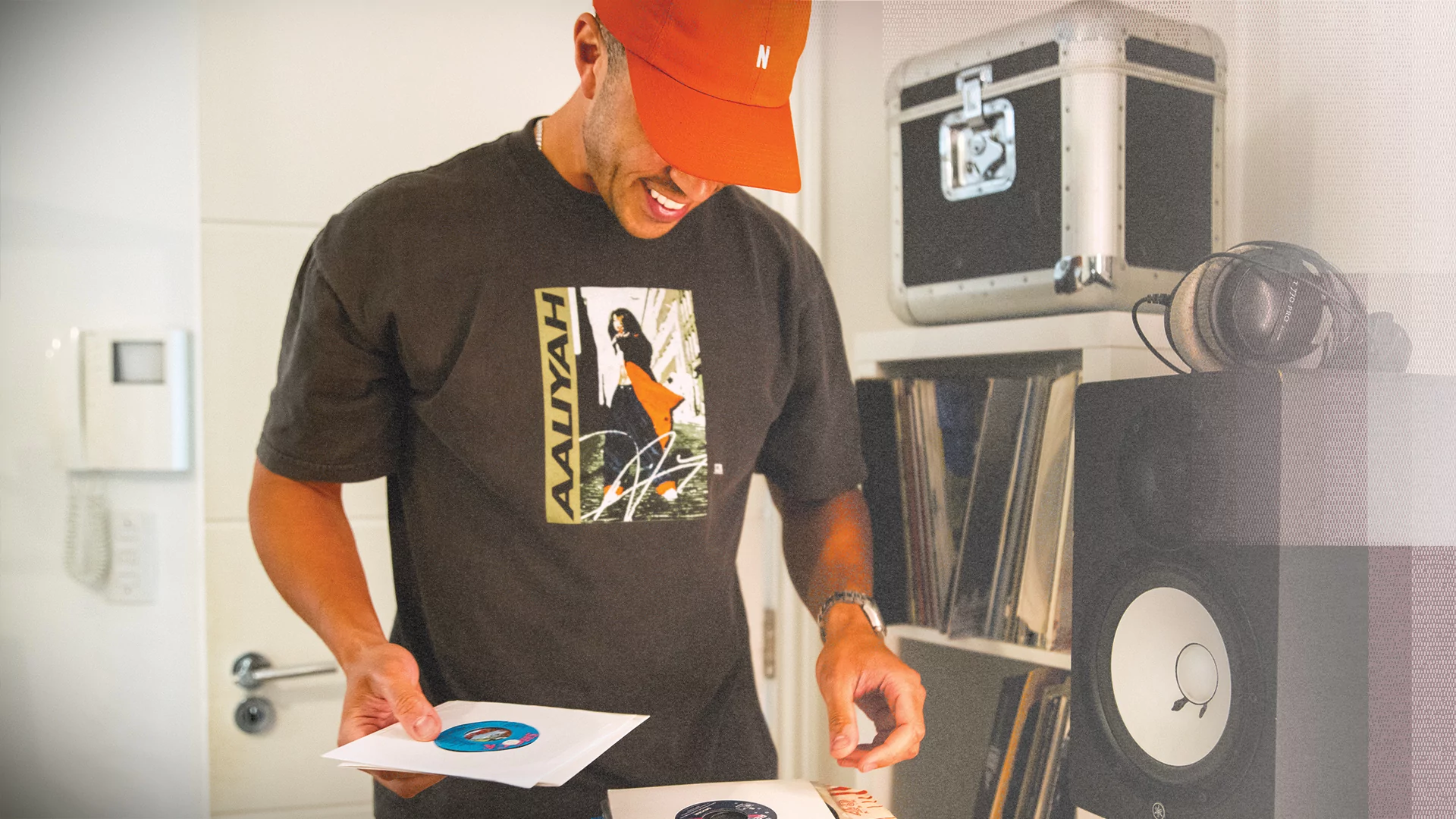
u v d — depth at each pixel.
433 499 1.00
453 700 0.97
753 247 1.06
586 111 0.93
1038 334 1.09
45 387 1.53
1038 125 1.05
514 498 0.97
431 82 1.60
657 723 1.01
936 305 1.21
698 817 0.71
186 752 1.56
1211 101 0.90
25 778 1.54
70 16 1.53
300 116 1.56
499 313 0.96
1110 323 0.99
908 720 0.86
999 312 1.14
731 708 1.07
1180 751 0.75
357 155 1.58
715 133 0.81
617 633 0.99
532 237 0.98
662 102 0.81
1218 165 0.89
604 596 0.98
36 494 1.53
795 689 1.74
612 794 0.76
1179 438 0.75
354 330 0.96
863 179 1.63
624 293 1.00
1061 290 1.02
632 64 0.82
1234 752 0.70
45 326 1.53
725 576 1.06
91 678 1.54
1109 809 0.82
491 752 0.73
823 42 1.71
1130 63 0.98
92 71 1.54
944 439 1.24
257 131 1.54
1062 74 1.01
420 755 0.72
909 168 1.25
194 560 1.56
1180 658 0.75
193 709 1.56
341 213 0.99
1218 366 0.80
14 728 1.53
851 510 1.14
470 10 1.62
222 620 1.54
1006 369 1.30
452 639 0.99
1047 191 1.04
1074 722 0.86
